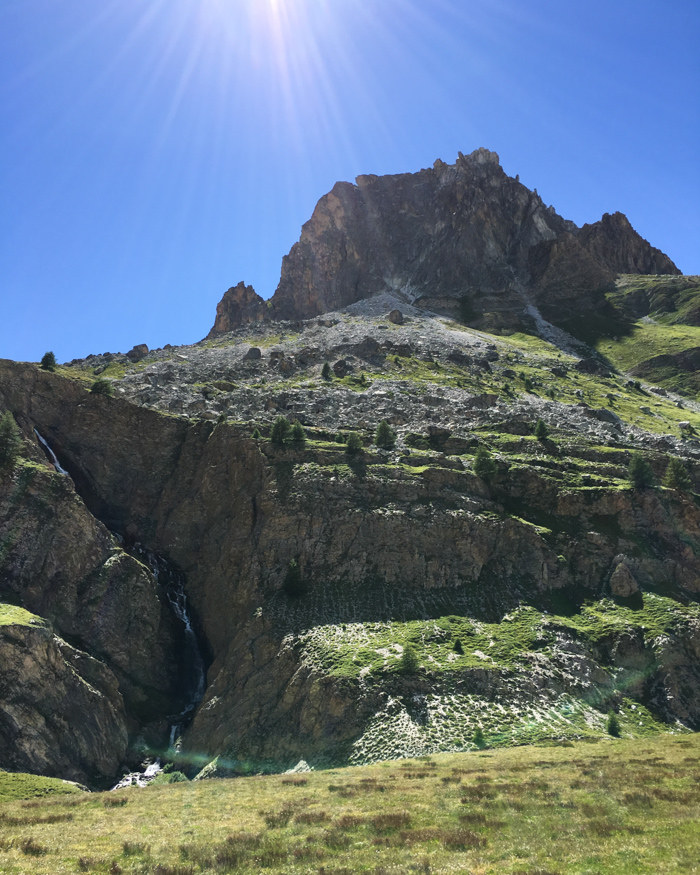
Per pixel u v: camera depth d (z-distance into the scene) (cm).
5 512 8469
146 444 11875
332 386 15862
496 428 12938
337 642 7350
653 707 6775
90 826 3238
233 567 9325
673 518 9650
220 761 6400
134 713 7688
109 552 9125
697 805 2788
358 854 2397
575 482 10538
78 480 11188
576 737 5828
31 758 6109
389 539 9050
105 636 8281
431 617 7944
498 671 6794
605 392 18512
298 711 6600
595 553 9156
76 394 12131
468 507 9656
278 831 2872
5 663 6431
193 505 10825
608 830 2478
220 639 8706
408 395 15062
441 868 2131
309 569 8769
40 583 8206
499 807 3030
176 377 16212
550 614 8194
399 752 5641
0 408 10875
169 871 2277
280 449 10675
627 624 7788
